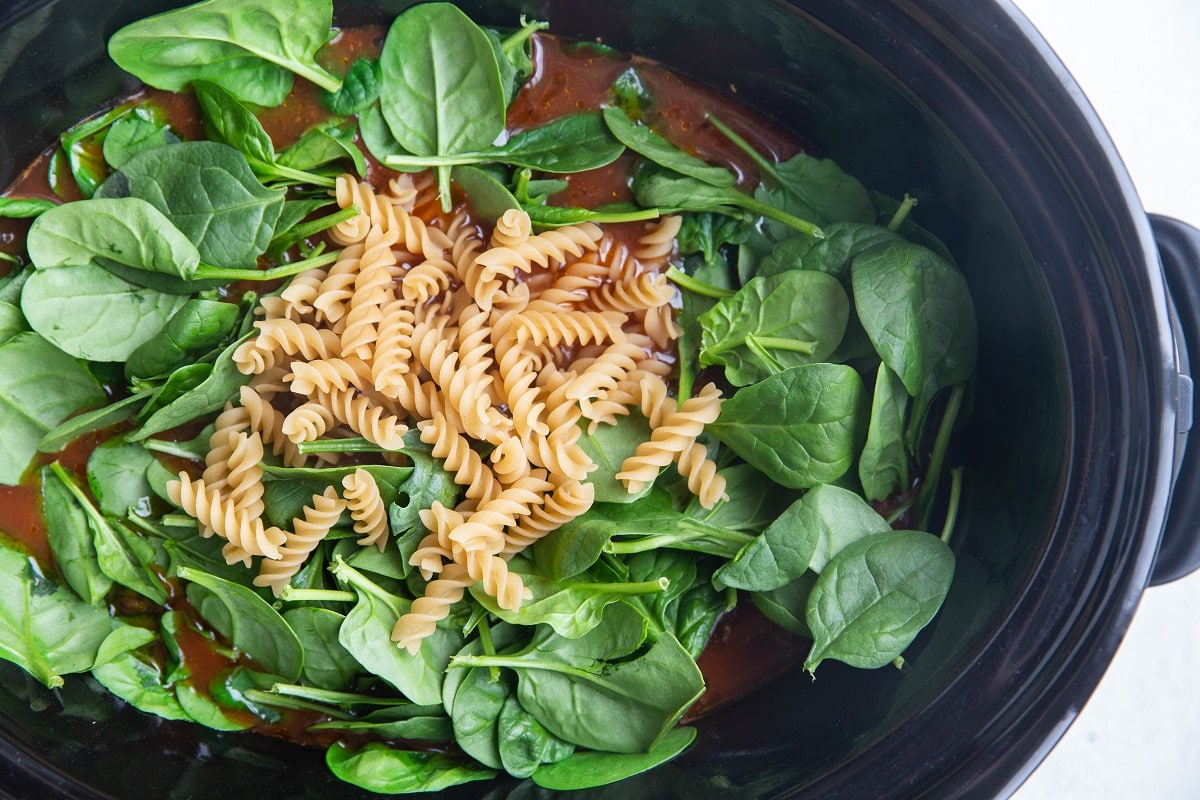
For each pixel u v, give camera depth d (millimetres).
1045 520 464
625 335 505
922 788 458
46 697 497
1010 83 457
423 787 490
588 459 491
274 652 499
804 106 505
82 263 490
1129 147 564
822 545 493
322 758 506
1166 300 445
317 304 489
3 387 494
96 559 500
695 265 515
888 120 489
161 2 476
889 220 514
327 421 495
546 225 501
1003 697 458
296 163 498
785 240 511
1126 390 452
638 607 499
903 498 512
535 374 505
